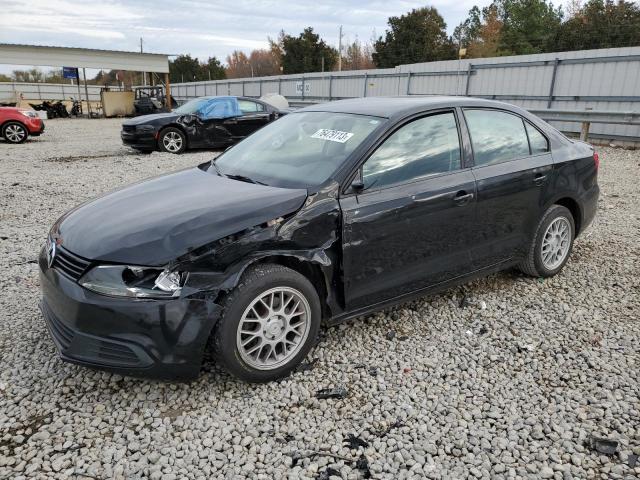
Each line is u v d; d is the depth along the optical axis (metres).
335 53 69.50
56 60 27.86
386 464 2.39
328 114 3.94
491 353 3.37
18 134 15.34
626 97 13.82
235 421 2.67
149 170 10.10
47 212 6.78
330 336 3.54
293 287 2.92
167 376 2.66
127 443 2.51
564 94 15.34
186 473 2.32
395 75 21.70
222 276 2.69
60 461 2.37
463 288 4.36
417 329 3.67
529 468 2.38
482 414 2.76
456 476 2.33
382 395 2.91
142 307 2.55
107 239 2.75
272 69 85.62
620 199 7.60
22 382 2.96
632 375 3.12
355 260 3.16
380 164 3.31
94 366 2.63
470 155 3.75
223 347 2.73
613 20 37.91
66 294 2.66
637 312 3.96
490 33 50.19
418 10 51.38
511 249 4.09
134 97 33.12
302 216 2.96
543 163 4.17
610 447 2.50
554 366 3.23
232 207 2.92
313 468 2.36
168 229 2.75
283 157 3.62
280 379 3.03
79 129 22.09
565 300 4.16
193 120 12.73
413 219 3.36
